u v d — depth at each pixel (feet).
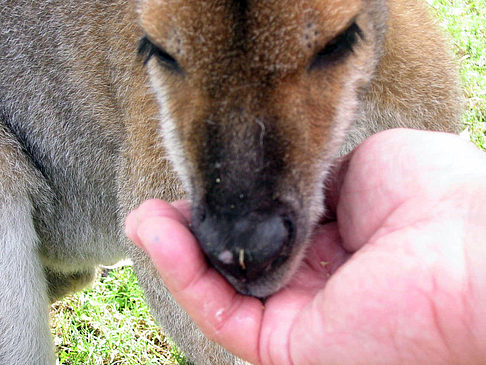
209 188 0.68
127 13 1.08
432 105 1.12
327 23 0.68
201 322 0.74
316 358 0.66
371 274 0.64
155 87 0.86
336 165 0.85
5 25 1.23
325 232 0.85
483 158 0.74
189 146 0.71
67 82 1.22
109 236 1.38
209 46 0.67
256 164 0.66
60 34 1.19
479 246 0.61
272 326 0.72
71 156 1.27
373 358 0.63
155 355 1.44
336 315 0.65
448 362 0.61
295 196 0.69
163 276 0.71
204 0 0.67
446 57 1.15
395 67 1.08
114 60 1.14
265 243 0.66
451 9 2.11
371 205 0.76
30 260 1.23
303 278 0.78
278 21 0.66
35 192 1.27
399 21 1.06
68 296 1.54
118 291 1.55
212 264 0.70
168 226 0.69
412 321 0.61
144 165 1.11
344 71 0.74
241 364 1.08
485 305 0.57
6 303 1.18
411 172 0.74
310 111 0.71
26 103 1.25
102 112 1.21
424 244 0.64
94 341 1.45
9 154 1.23
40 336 1.24
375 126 1.12
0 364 1.19
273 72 0.67
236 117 0.67
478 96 1.78
